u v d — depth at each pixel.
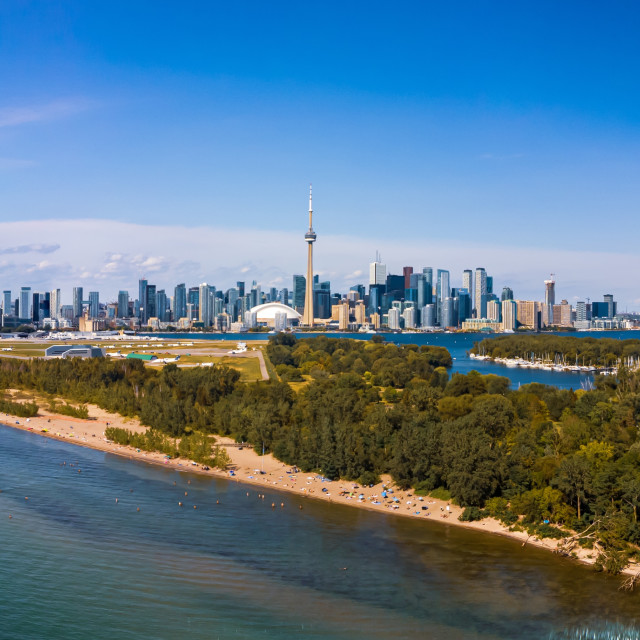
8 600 191.25
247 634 176.12
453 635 176.00
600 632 177.00
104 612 185.88
